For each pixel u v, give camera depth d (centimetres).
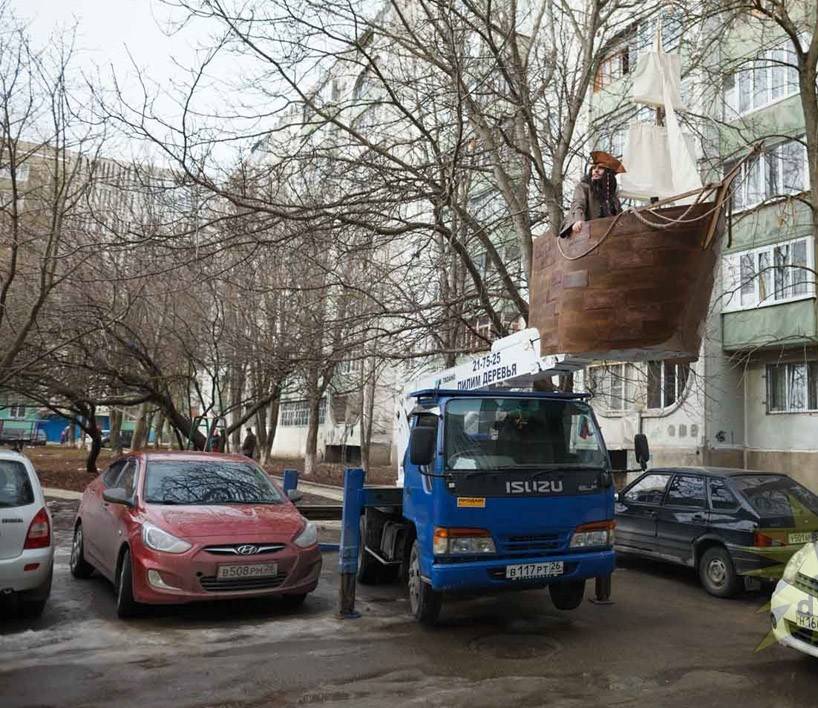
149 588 615
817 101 991
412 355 1145
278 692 475
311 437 2711
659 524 912
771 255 1661
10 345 1290
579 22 1405
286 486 957
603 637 627
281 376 1373
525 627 654
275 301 1410
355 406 2719
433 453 617
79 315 1360
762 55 1390
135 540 640
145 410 2430
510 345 681
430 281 1259
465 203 1227
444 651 575
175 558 619
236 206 966
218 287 1518
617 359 519
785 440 1698
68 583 800
